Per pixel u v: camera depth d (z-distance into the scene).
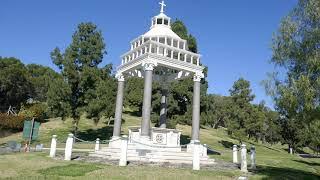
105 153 28.88
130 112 86.50
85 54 53.75
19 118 64.19
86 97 51.91
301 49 20.62
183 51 33.12
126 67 34.38
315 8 20.53
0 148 36.72
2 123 61.41
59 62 53.12
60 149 37.09
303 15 21.11
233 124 58.41
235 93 60.38
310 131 19.42
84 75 51.44
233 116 59.62
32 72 108.38
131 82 78.69
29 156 27.03
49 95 51.16
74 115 52.09
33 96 90.12
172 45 33.44
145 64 30.75
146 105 29.88
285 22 21.55
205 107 64.62
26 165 22.05
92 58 53.88
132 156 26.77
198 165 24.02
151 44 31.39
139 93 76.12
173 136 30.83
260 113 60.28
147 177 19.14
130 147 28.69
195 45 61.88
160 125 34.94
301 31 20.97
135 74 35.91
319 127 18.72
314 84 19.53
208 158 29.25
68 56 52.28
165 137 30.58
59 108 51.28
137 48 33.00
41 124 67.62
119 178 18.52
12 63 86.44
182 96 62.34
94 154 30.23
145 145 28.16
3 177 17.64
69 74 51.28
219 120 90.50
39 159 25.11
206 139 65.69
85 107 51.62
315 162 45.59
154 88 60.00
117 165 23.38
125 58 35.34
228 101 61.84
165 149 28.84
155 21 35.81
